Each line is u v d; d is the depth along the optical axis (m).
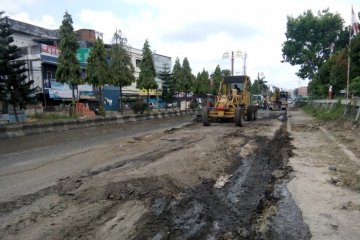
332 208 5.51
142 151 10.95
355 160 9.04
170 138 14.26
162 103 65.38
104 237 4.46
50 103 39.28
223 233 4.62
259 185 6.97
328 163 8.92
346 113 18.91
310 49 53.53
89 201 5.89
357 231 4.61
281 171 8.09
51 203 5.84
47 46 38.72
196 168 8.27
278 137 14.45
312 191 6.45
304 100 70.81
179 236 4.51
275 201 5.93
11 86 25.31
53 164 9.29
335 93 37.09
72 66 28.39
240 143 12.55
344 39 52.41
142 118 29.31
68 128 20.36
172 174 7.61
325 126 19.28
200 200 5.98
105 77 33.25
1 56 24.66
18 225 4.91
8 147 13.04
